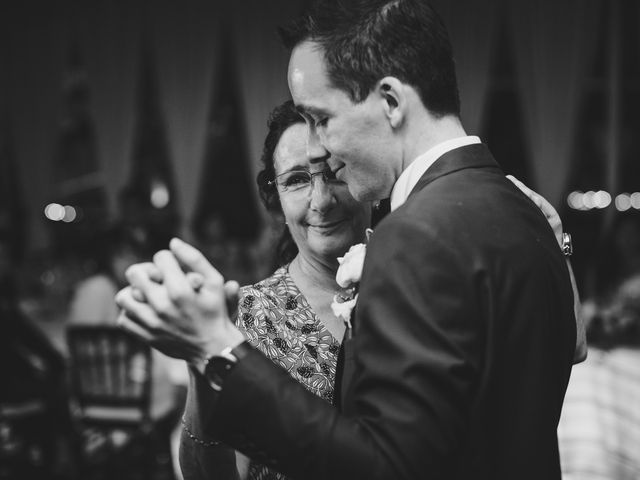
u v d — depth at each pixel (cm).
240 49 734
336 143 98
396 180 100
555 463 91
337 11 96
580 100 724
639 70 741
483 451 86
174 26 743
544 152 723
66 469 374
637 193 738
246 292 136
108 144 755
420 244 87
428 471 79
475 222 90
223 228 723
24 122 775
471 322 85
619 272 516
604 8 727
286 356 132
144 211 700
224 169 772
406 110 96
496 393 87
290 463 83
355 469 80
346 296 132
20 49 770
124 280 374
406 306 84
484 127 753
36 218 774
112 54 752
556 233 126
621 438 236
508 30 726
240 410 85
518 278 89
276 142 139
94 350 347
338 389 103
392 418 80
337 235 135
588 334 317
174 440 407
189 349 88
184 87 745
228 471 116
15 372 344
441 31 98
